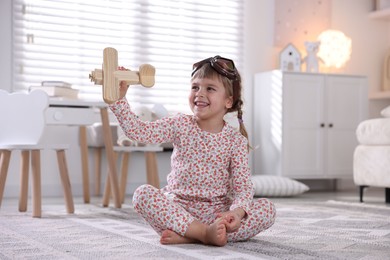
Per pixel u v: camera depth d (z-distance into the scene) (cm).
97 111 394
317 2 506
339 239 196
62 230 216
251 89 485
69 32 430
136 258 154
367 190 493
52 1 423
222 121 190
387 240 196
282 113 446
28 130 273
